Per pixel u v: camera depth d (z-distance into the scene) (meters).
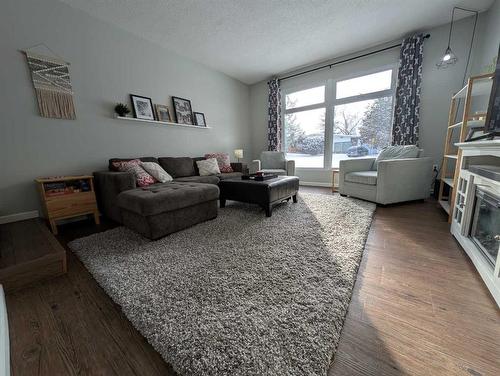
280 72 4.50
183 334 0.85
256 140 5.30
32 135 2.18
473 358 0.75
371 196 2.79
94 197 2.26
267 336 0.83
